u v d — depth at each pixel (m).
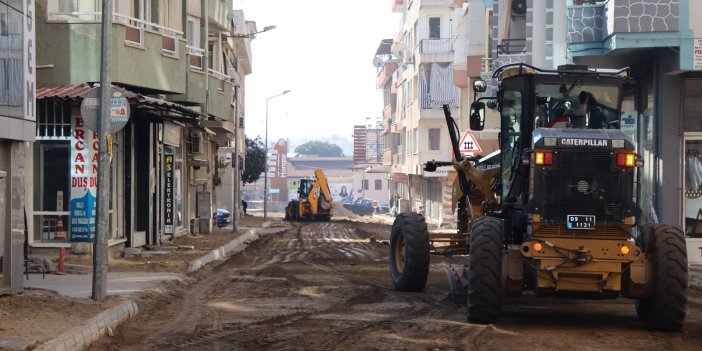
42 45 22.61
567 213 12.64
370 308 14.76
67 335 10.76
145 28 24.30
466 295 14.91
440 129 62.53
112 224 24.08
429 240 17.30
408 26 72.44
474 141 26.28
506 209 14.38
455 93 60.81
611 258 12.59
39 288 15.65
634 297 12.70
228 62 46.16
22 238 14.61
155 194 27.62
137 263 21.81
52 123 22.19
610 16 21.28
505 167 14.89
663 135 21.73
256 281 19.02
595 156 12.70
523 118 14.30
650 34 20.84
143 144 26.55
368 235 41.97
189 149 35.25
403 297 16.23
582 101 14.23
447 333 12.18
